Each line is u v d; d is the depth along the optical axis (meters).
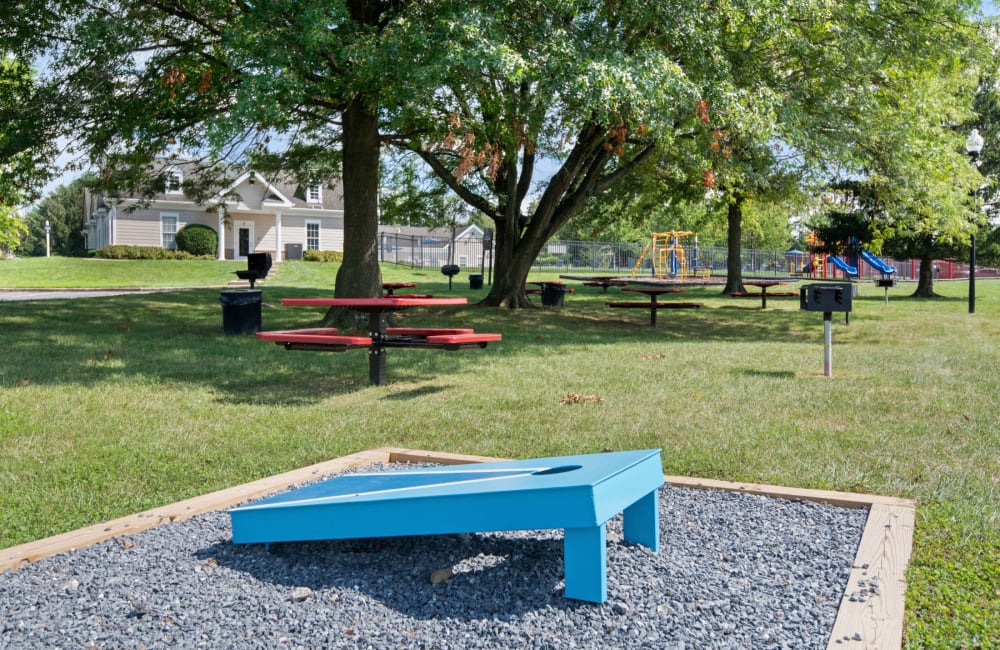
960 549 3.60
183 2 12.97
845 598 2.99
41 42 12.77
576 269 50.44
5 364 9.88
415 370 9.85
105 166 15.37
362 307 8.75
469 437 6.15
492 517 3.08
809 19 14.44
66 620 2.90
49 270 34.81
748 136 13.90
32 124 12.75
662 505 4.29
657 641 2.70
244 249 44.94
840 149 14.76
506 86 13.30
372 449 5.70
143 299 20.09
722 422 6.61
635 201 30.58
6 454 5.67
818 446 5.71
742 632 2.75
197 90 13.45
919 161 16.05
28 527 4.16
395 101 12.41
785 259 61.47
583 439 6.01
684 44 12.99
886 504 4.19
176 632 2.80
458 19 10.98
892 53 15.24
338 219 47.56
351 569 3.43
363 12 13.03
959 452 5.55
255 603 3.06
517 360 10.92
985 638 2.72
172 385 8.67
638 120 12.30
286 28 11.21
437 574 3.27
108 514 4.37
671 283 22.81
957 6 15.34
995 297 30.39
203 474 5.18
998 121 29.23
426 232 73.56
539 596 3.09
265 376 9.31
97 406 7.43
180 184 18.75
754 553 3.54
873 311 22.09
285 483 4.73
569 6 11.82
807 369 10.17
